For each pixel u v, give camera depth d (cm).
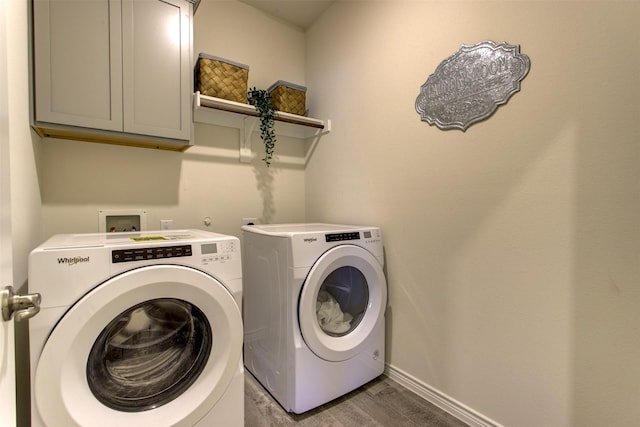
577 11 112
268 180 242
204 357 113
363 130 204
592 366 111
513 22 129
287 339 152
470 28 145
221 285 111
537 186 124
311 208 253
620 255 104
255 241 176
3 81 60
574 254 114
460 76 149
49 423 85
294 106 230
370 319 174
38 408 84
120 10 152
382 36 190
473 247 146
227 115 216
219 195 219
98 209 176
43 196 161
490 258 139
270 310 164
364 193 204
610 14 105
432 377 164
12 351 63
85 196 173
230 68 199
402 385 179
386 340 189
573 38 113
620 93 103
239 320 115
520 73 127
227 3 225
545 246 122
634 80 100
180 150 199
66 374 87
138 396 104
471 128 145
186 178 206
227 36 224
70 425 87
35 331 84
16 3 108
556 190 118
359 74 207
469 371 148
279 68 249
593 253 110
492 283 139
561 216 117
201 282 106
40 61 133
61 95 138
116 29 151
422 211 168
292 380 150
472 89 144
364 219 204
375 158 195
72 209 169
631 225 102
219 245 115
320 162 243
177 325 114
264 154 240
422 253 168
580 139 112
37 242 144
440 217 159
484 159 141
